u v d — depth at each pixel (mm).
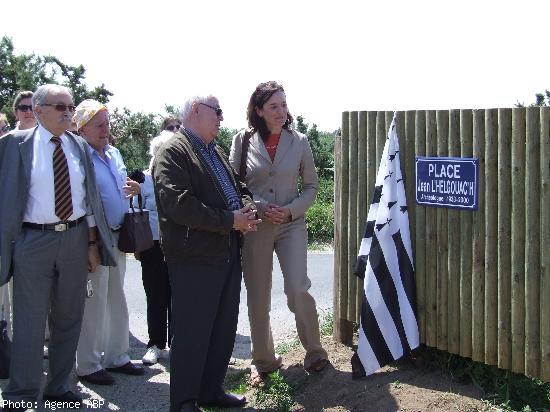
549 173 3930
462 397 4344
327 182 14812
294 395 4809
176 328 4234
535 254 4031
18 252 4289
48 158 4383
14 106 6215
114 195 5148
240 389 5012
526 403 4215
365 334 4805
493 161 4223
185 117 4336
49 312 4648
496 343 4301
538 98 11188
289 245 4926
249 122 4977
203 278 4203
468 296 4449
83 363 5078
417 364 4867
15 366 4348
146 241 5121
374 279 4820
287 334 6473
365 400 4508
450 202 4496
